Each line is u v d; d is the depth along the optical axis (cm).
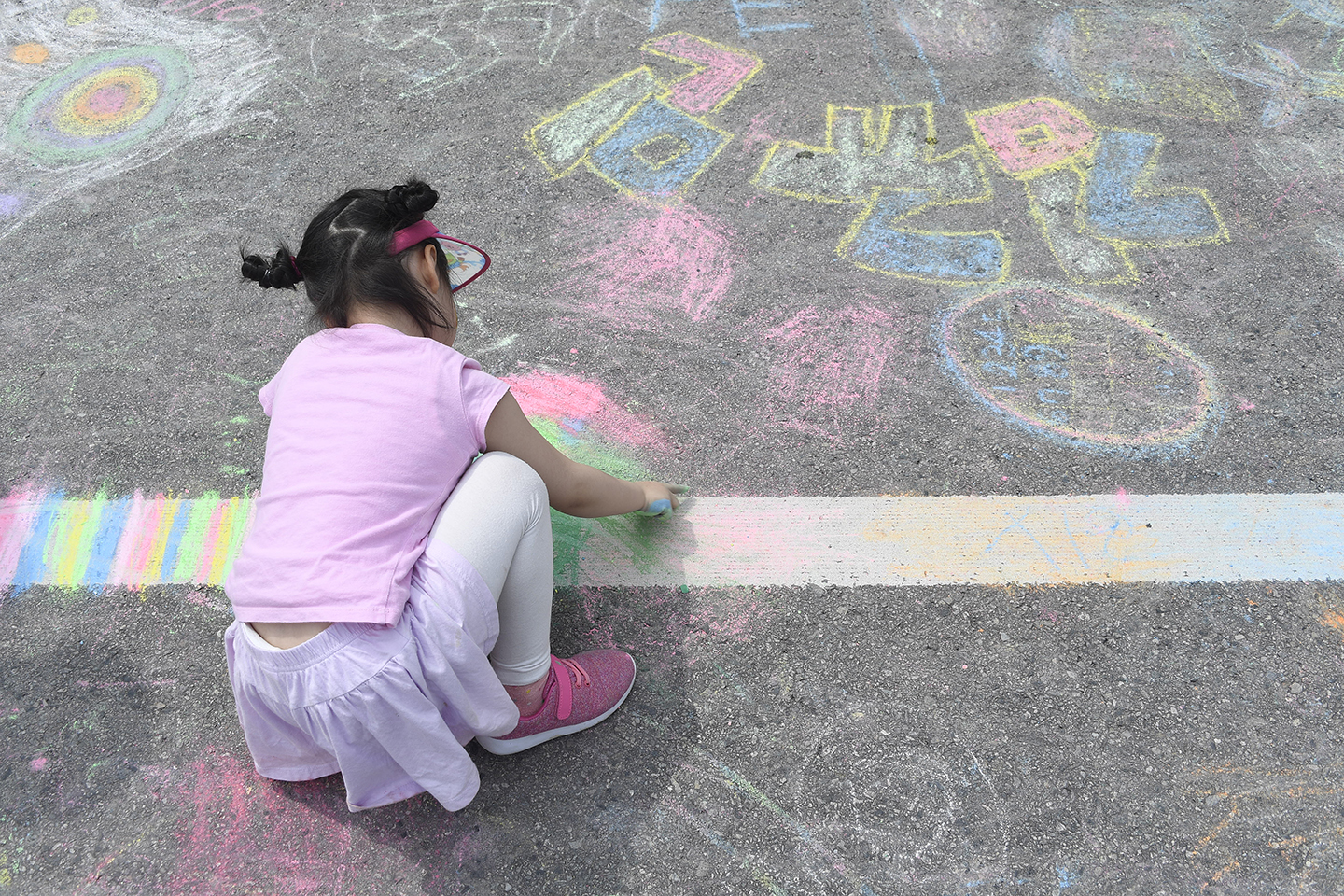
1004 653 188
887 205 285
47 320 272
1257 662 184
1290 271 259
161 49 369
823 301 259
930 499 214
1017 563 202
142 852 171
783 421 232
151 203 307
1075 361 240
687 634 195
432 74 345
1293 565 198
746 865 163
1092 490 214
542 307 263
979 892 159
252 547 142
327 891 164
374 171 309
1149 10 351
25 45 376
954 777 172
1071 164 293
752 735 179
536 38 356
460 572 140
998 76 327
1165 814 165
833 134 308
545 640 165
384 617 133
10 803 178
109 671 197
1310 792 167
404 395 143
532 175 303
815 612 196
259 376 253
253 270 150
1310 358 237
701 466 224
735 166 301
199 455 235
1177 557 201
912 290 260
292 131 328
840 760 175
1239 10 349
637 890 162
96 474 233
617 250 277
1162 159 293
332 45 362
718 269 270
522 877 164
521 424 158
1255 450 219
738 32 352
